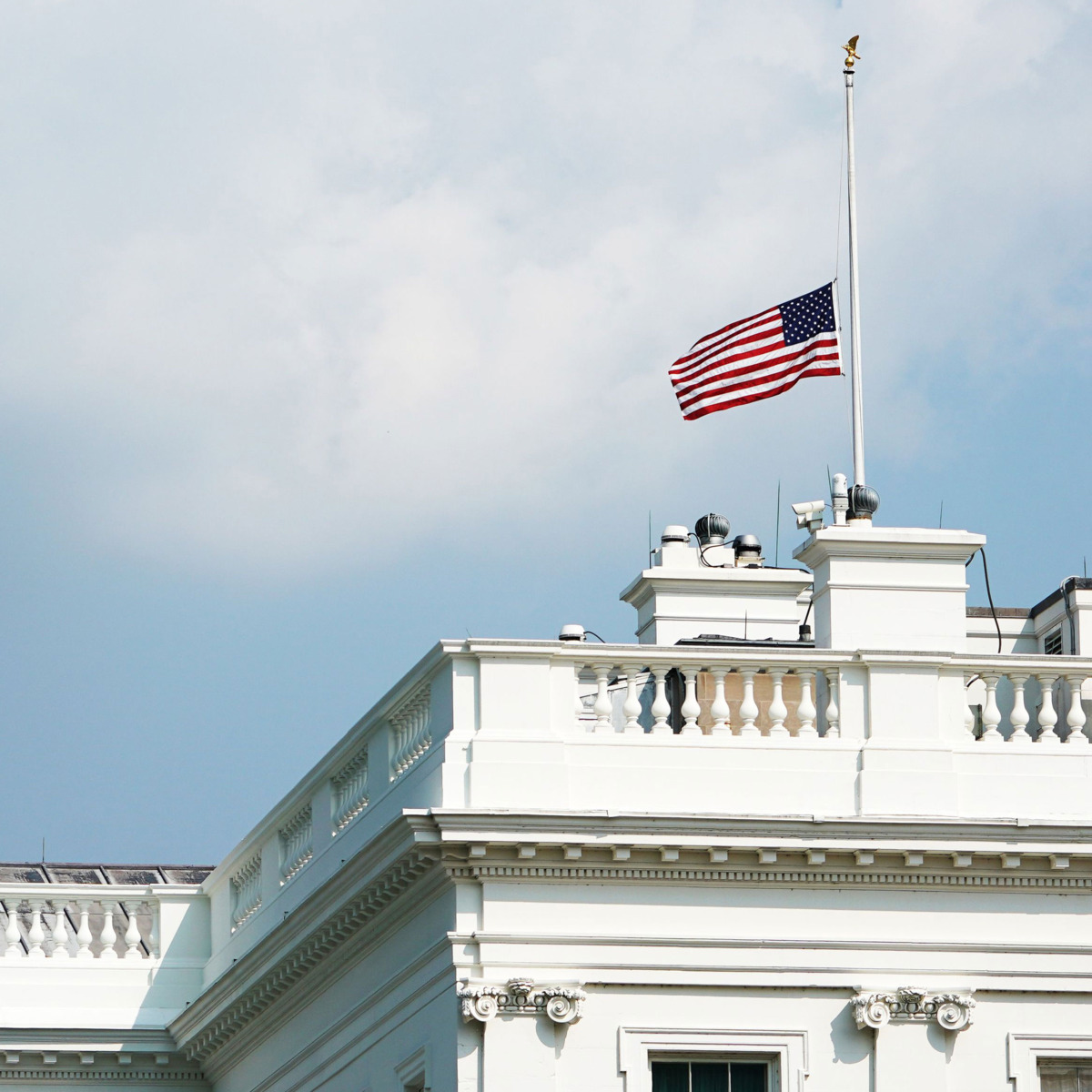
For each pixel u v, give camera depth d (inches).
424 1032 3587.6
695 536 4926.2
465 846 3427.7
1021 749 3572.8
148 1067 4857.3
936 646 3779.5
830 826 3472.0
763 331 4160.9
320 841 4121.6
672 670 3604.8
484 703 3499.0
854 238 4133.9
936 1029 3486.7
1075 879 3540.8
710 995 3476.9
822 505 4111.7
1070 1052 3503.9
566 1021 3420.3
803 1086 3462.1
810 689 3572.8
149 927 5300.2
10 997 4840.1
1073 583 4746.6
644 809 3467.0
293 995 4284.0
